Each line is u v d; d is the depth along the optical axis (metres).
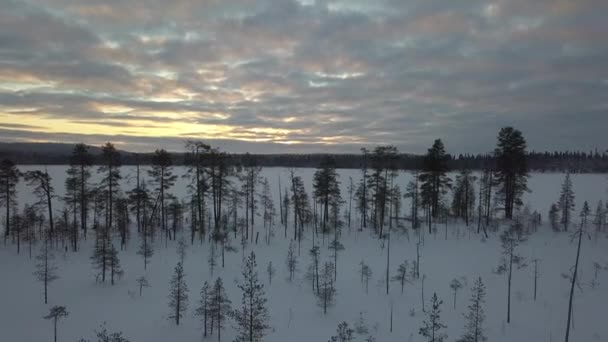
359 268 47.94
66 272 44.44
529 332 34.62
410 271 46.25
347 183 135.12
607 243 51.94
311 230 64.69
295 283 44.22
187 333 34.28
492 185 64.12
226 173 60.94
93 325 34.66
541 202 93.25
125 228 55.62
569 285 41.59
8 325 34.00
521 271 45.03
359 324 36.47
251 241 57.53
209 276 44.94
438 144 62.00
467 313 37.72
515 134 60.56
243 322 30.78
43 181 55.47
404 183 131.38
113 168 58.47
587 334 33.94
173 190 116.56
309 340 33.97
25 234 56.50
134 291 40.84
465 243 54.25
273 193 116.81
